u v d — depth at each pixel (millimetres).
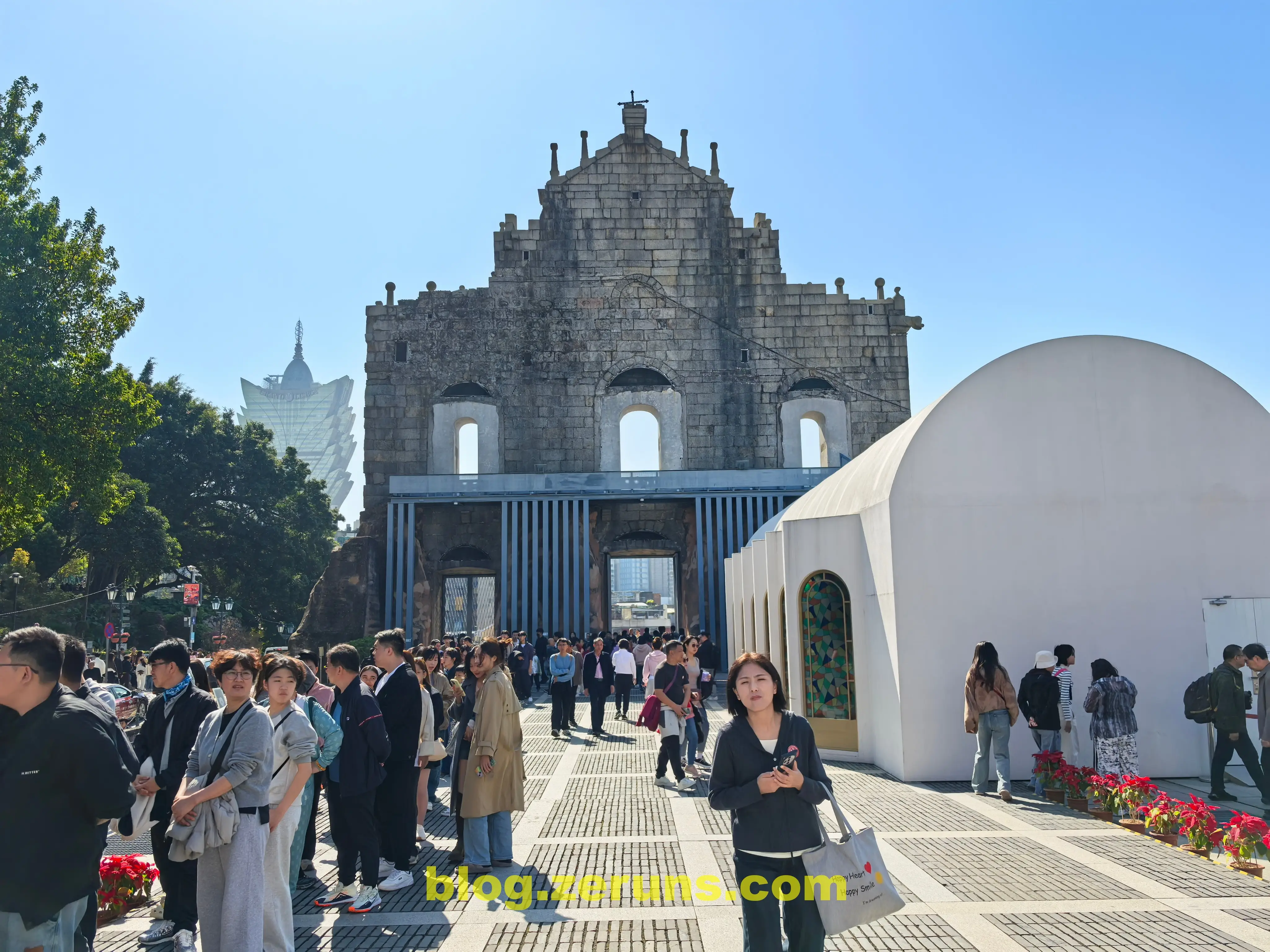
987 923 6965
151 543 45125
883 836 9672
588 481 37312
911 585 13297
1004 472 13531
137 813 7031
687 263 42469
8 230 23609
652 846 9508
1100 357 13773
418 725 8758
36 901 4457
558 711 19188
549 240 42469
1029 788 12445
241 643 55531
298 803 7676
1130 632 13281
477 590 45188
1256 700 12023
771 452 41219
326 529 60625
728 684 5496
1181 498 13586
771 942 5082
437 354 41750
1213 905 7352
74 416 25078
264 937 6273
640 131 43250
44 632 4738
